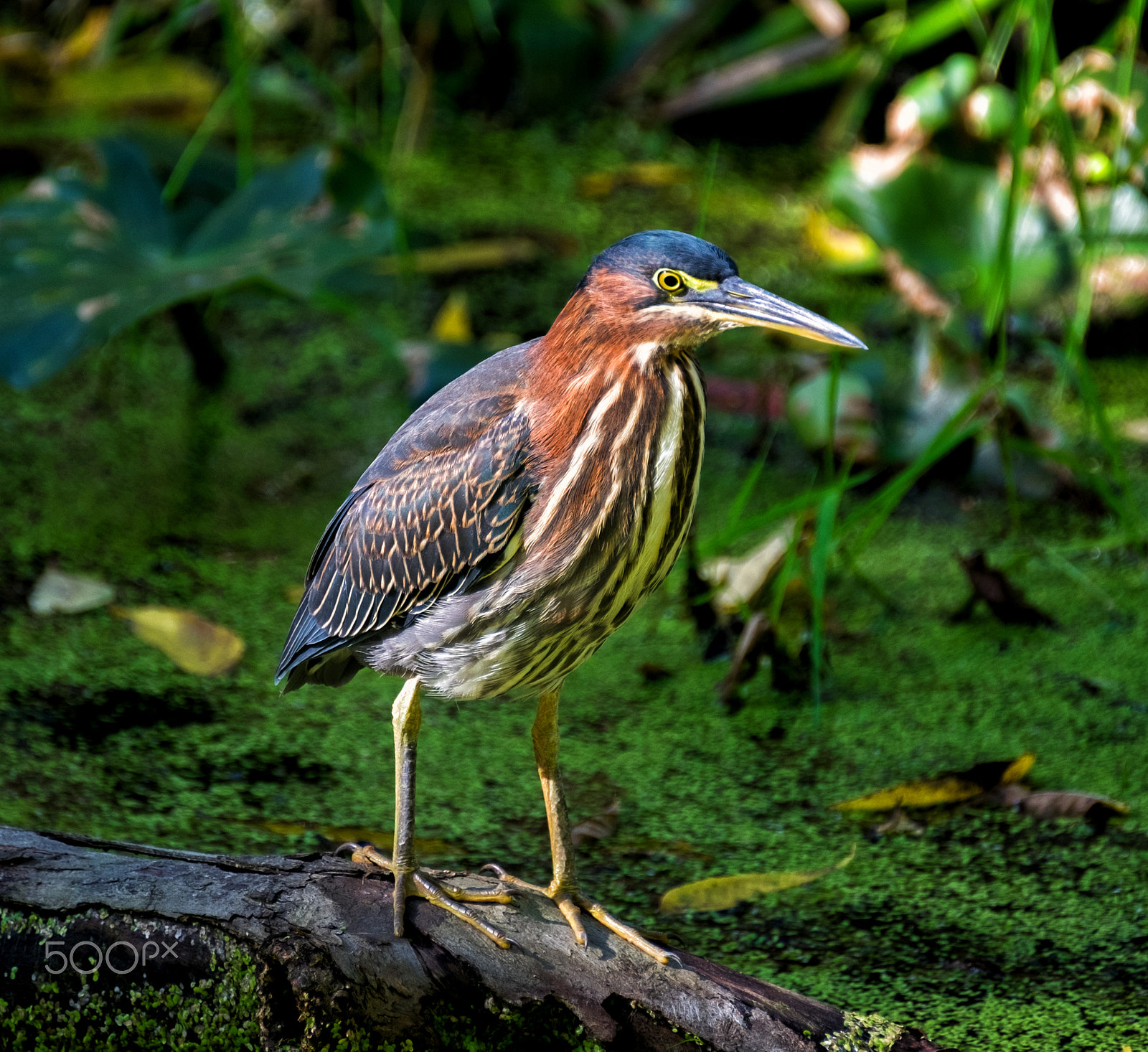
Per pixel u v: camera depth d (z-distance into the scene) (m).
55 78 15.68
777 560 9.15
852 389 10.66
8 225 10.30
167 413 11.68
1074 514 10.69
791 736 8.23
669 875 7.02
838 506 10.45
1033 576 9.93
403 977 5.23
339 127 15.68
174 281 9.78
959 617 9.38
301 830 7.21
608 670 8.95
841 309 12.65
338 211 10.77
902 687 8.70
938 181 12.08
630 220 14.35
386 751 8.04
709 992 5.33
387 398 11.96
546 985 5.30
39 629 8.92
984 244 11.85
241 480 10.81
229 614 9.21
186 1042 5.25
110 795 7.41
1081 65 11.78
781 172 15.52
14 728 7.93
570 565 5.73
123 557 9.77
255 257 10.19
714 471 11.13
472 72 16.50
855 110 15.69
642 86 16.28
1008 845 7.28
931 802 7.57
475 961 5.30
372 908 5.39
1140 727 8.20
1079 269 11.40
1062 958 6.41
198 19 16.56
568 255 13.83
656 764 7.96
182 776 7.65
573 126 16.16
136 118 15.45
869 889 6.93
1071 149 9.55
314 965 5.14
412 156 15.43
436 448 6.04
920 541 10.38
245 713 8.31
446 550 5.90
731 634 9.00
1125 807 7.33
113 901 5.18
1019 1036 5.87
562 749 8.09
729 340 12.73
